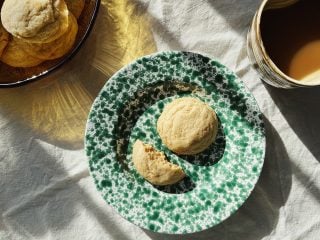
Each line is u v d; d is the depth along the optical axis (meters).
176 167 0.28
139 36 0.30
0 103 0.29
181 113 0.28
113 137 0.29
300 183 0.29
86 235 0.29
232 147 0.29
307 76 0.27
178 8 0.30
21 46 0.27
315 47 0.27
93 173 0.28
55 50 0.27
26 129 0.29
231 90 0.29
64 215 0.29
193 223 0.28
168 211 0.28
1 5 0.27
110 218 0.29
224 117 0.29
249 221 0.29
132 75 0.28
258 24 0.25
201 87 0.29
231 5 0.30
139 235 0.29
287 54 0.27
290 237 0.29
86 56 0.30
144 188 0.29
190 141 0.28
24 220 0.29
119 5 0.30
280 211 0.29
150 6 0.30
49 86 0.30
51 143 0.29
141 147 0.28
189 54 0.28
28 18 0.25
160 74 0.29
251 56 0.28
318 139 0.30
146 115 0.29
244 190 0.28
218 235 0.29
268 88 0.30
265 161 0.30
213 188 0.29
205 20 0.30
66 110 0.30
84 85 0.30
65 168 0.29
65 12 0.26
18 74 0.28
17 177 0.29
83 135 0.30
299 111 0.30
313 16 0.27
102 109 0.28
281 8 0.26
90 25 0.26
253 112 0.29
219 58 0.30
